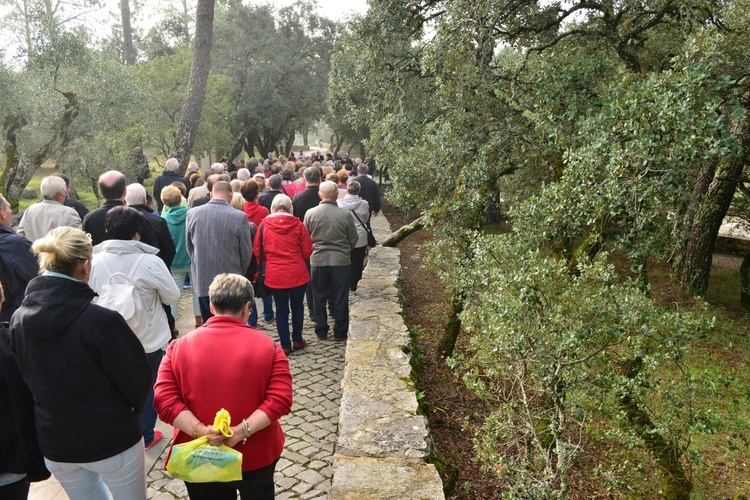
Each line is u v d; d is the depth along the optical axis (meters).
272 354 2.44
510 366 3.37
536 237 3.82
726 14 5.03
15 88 11.73
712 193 8.53
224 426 2.21
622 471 3.72
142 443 2.58
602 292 3.25
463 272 5.05
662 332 3.18
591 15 6.11
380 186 23.78
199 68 15.22
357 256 8.15
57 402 2.28
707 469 4.44
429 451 3.60
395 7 6.79
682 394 3.60
